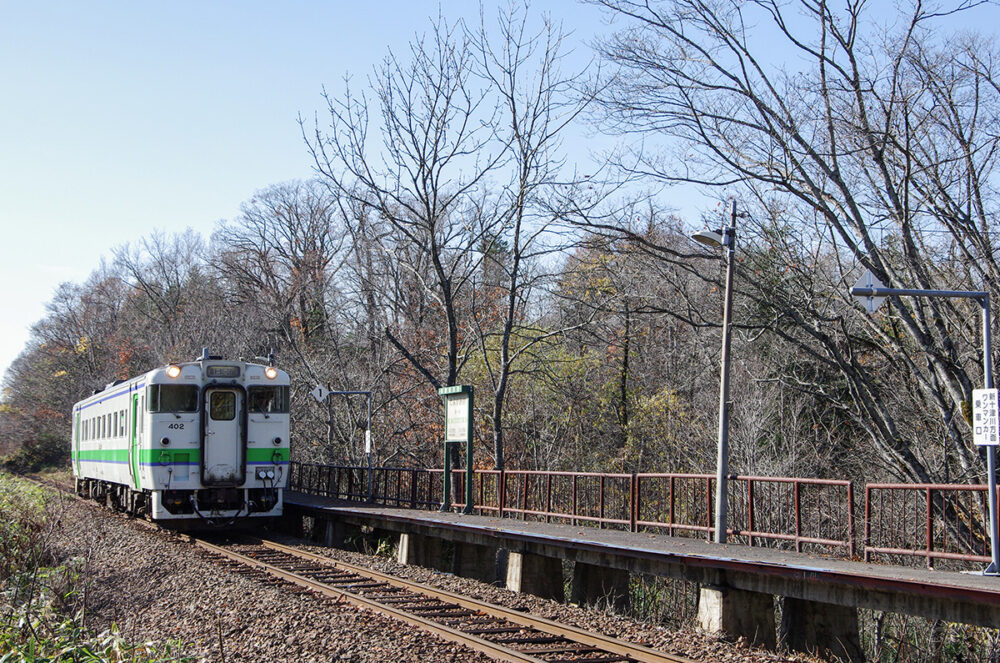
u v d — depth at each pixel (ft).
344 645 28.02
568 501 56.29
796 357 69.82
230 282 169.58
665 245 72.79
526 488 56.44
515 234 77.56
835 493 45.44
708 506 43.91
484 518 54.90
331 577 43.65
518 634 31.24
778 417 75.51
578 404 92.32
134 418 66.03
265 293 146.82
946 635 43.19
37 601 31.78
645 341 95.40
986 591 25.73
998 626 26.07
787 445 72.54
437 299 80.33
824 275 58.44
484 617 34.22
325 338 117.50
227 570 44.50
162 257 199.00
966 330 56.85
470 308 92.99
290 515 75.46
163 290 195.62
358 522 60.29
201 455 61.87
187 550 53.36
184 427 61.87
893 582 28.27
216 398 63.16
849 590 30.19
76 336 209.56
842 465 74.28
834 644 33.68
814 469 71.36
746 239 57.62
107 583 41.37
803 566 31.14
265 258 160.45
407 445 102.27
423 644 28.45
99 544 52.54
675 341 93.91
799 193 54.39
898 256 55.52
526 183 75.61
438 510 62.18
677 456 84.94
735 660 29.37
